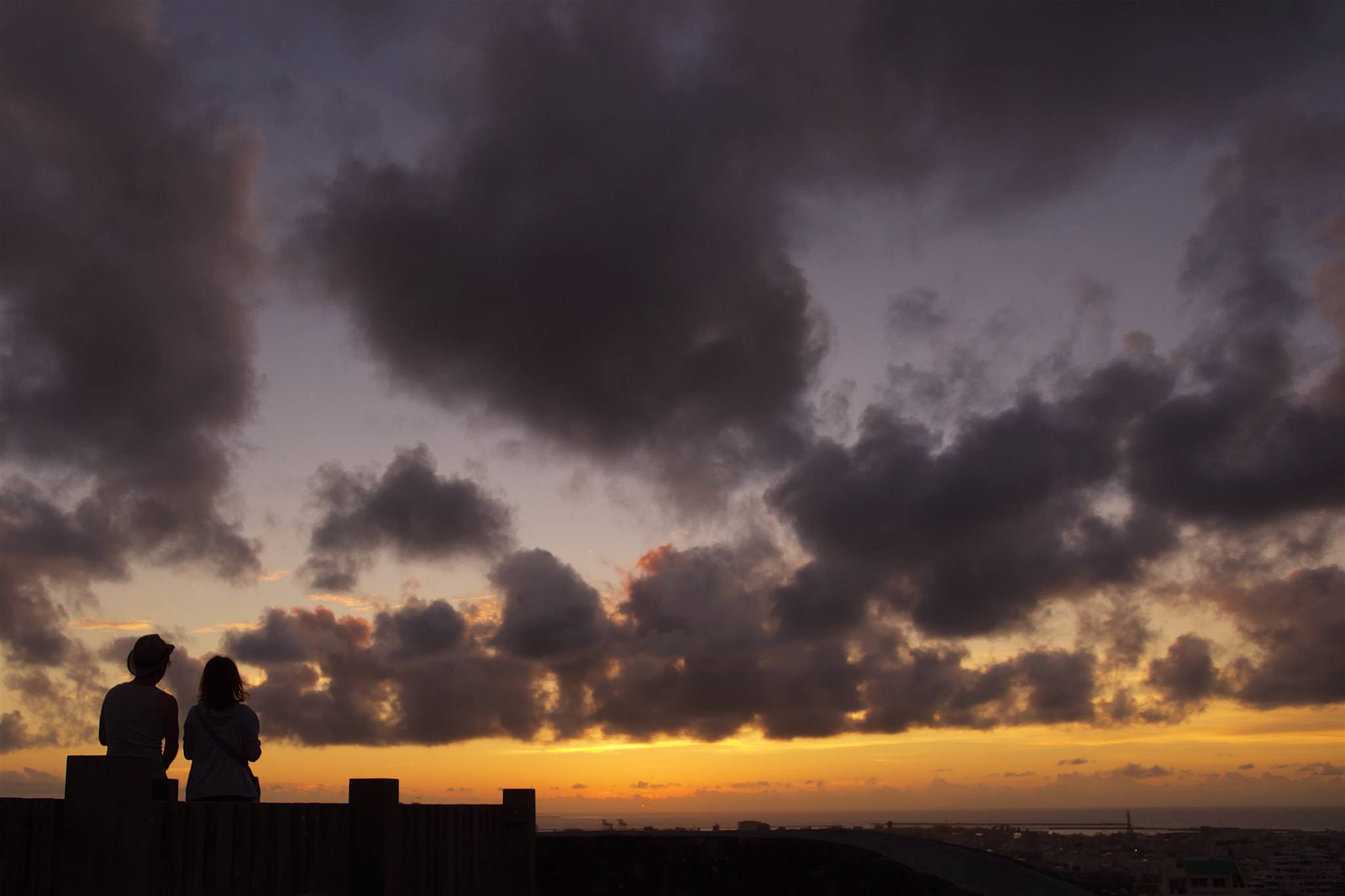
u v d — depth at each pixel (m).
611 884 10.09
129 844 3.45
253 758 5.26
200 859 4.03
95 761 3.40
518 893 7.80
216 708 5.20
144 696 4.82
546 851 10.30
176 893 3.85
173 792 4.89
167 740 4.87
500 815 7.56
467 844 6.86
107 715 4.79
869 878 9.66
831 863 9.96
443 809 6.50
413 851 5.95
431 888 6.19
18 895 3.09
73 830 3.32
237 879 4.28
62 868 3.27
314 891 4.95
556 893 10.00
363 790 5.46
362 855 5.36
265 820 4.55
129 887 3.43
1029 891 9.12
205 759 5.11
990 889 8.98
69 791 3.34
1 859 3.04
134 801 3.49
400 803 5.64
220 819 4.19
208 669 5.28
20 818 3.14
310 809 4.99
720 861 10.22
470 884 6.86
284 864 4.68
